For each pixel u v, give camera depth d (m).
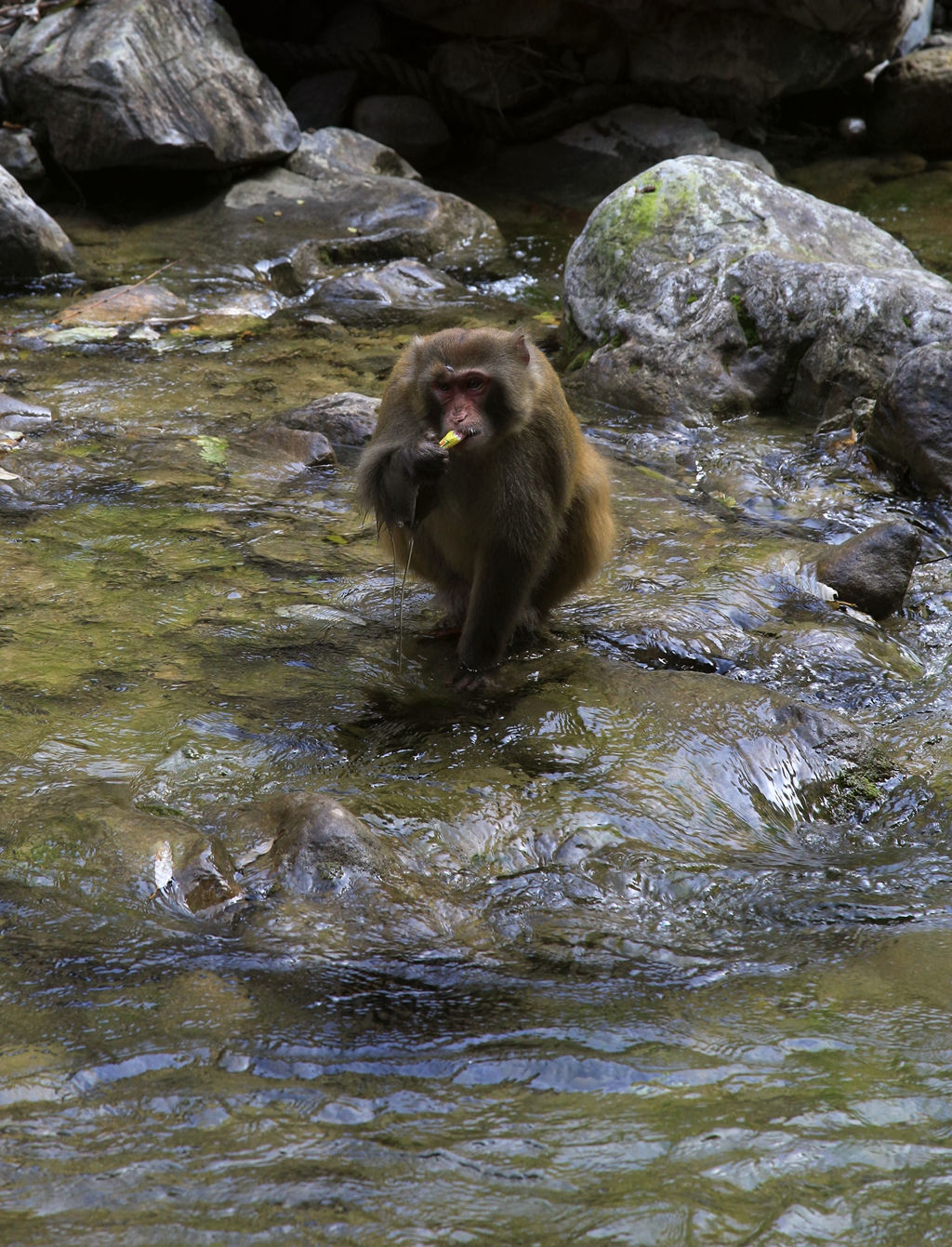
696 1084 5.02
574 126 23.45
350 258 18.80
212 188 20.09
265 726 7.86
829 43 21.78
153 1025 5.28
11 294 17.08
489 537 8.44
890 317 13.70
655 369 14.15
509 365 8.05
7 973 5.58
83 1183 4.34
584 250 15.73
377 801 7.06
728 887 6.71
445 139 23.31
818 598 9.97
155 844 6.34
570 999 5.65
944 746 8.07
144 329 15.98
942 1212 4.34
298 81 23.47
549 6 22.16
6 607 9.23
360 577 10.01
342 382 14.59
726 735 7.80
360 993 5.59
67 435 12.70
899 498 11.98
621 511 11.50
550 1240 4.16
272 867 6.35
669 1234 4.19
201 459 12.22
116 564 10.01
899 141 23.12
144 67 19.05
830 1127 4.77
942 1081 5.08
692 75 22.41
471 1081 5.01
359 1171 4.46
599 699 8.27
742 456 12.91
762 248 14.61
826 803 7.55
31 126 19.36
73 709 7.94
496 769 7.49
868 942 6.22
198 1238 4.10
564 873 6.68
